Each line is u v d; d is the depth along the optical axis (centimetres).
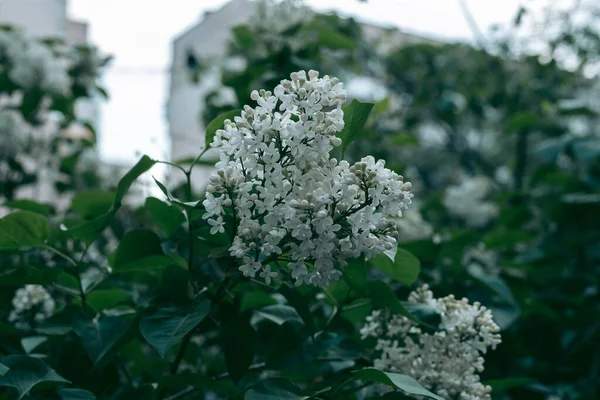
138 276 223
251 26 432
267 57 384
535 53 664
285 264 167
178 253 189
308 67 384
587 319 359
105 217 175
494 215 607
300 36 417
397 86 754
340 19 530
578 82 674
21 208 252
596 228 416
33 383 152
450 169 889
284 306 202
